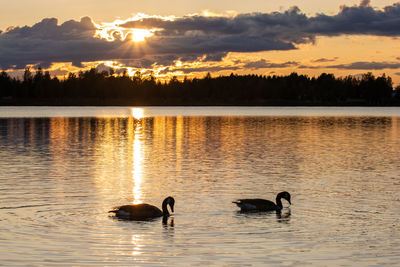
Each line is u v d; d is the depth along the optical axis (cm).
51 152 3684
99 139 4862
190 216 1770
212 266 1299
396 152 3778
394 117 10988
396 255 1384
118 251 1404
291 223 1688
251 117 10794
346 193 2175
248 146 4184
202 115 12106
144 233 1565
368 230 1609
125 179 2502
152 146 4178
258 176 2614
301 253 1398
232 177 2578
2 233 1550
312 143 4497
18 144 4281
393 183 2427
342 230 1608
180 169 2848
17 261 1320
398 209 1888
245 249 1427
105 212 1816
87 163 3088
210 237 1533
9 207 1875
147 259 1345
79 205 1919
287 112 15100
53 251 1398
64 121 8412
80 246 1441
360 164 3097
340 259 1354
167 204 1884
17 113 12562
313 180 2506
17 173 2677
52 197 2056
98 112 14062
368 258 1362
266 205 1852
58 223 1667
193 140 4781
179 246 1448
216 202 1989
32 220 1702
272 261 1337
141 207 1759
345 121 8944
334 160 3284
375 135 5516
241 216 1772
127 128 6650
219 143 4459
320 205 1950
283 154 3609
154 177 2567
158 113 13612
